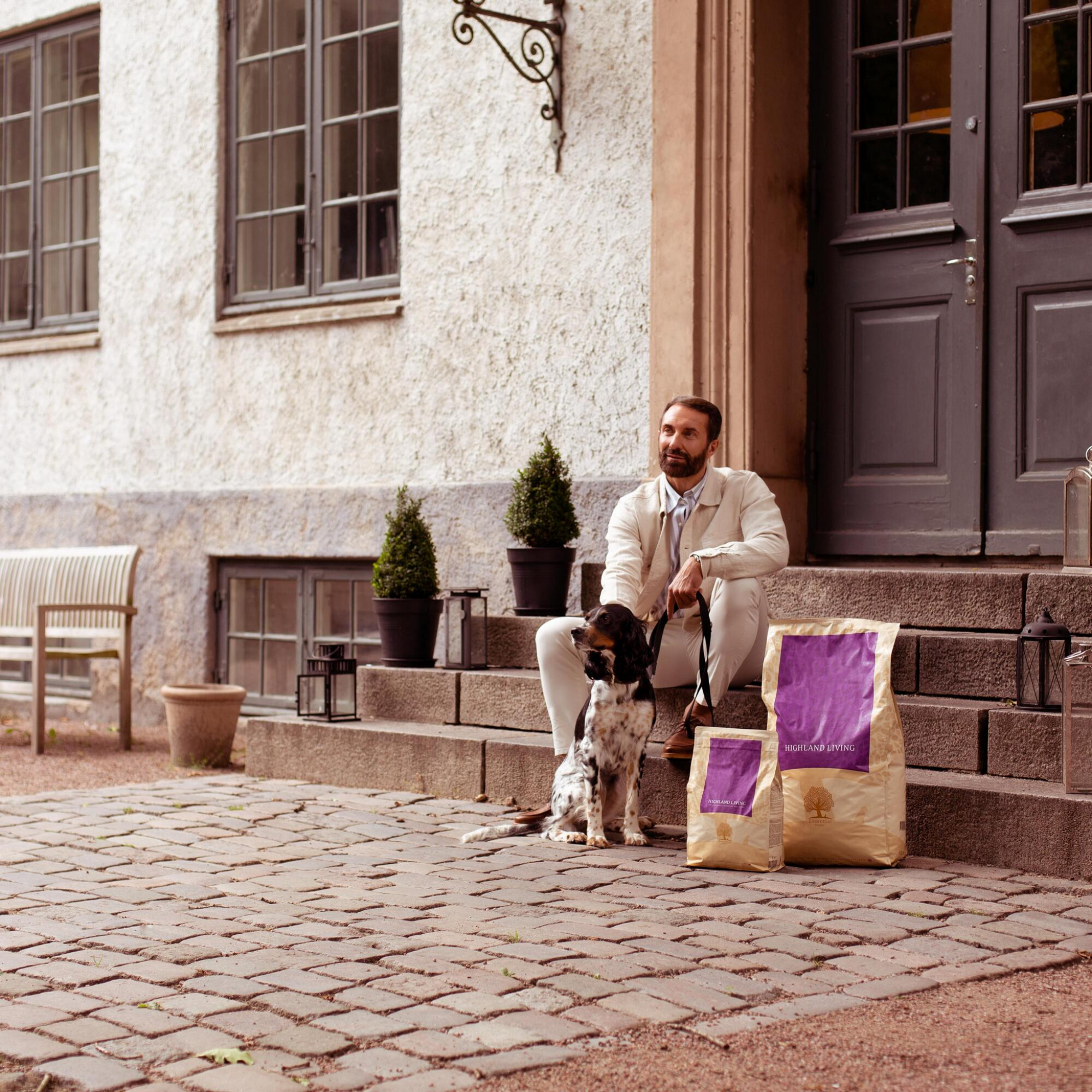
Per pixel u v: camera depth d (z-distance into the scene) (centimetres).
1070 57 595
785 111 659
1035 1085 265
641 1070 272
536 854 471
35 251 1019
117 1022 298
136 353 930
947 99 630
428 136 779
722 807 446
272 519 844
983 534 614
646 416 686
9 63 1032
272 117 873
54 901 406
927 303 633
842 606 579
